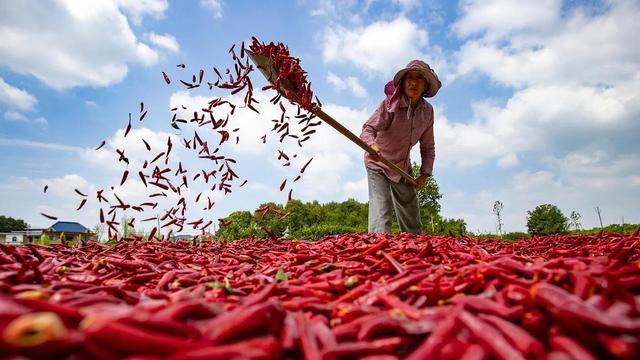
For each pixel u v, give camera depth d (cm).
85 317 129
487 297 188
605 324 127
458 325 148
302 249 432
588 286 170
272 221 2081
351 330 156
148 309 164
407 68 675
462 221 2233
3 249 307
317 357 129
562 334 143
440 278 223
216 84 459
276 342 133
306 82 508
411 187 763
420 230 789
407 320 155
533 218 2247
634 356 121
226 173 487
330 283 239
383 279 256
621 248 322
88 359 110
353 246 409
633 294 177
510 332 137
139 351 111
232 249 478
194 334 129
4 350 100
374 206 731
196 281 271
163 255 379
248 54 479
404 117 714
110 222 439
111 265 318
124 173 418
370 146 659
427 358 131
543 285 158
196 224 492
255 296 211
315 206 2988
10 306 121
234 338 136
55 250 419
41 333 101
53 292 193
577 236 551
